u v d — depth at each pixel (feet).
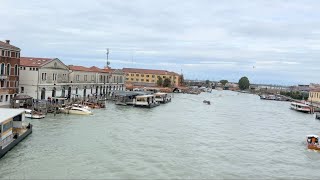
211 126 230.48
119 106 325.62
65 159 131.95
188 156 146.92
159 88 632.79
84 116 239.09
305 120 301.22
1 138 129.49
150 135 185.16
